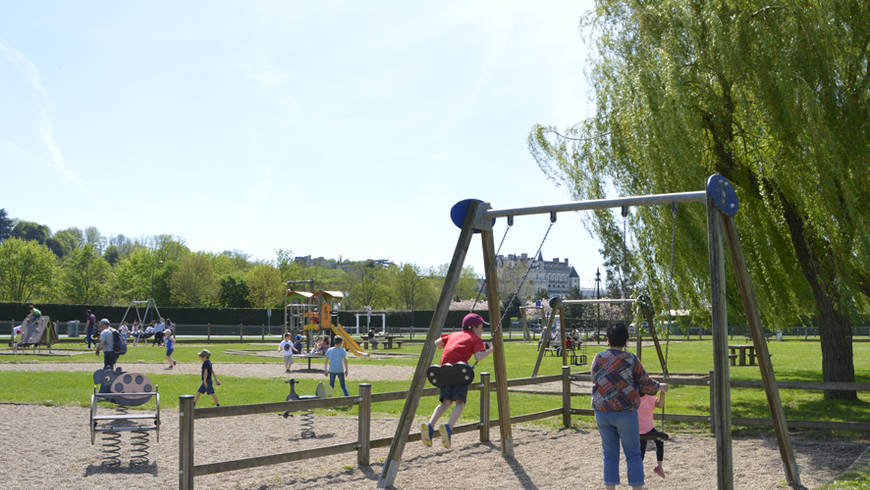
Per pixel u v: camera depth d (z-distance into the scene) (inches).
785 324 598.9
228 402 663.8
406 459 395.2
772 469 360.2
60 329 2369.6
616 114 620.4
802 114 466.6
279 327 2775.6
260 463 315.3
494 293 397.1
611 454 271.0
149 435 485.4
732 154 561.3
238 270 4357.8
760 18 500.1
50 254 3681.1
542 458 396.8
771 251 562.3
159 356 1425.9
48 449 424.8
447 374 331.6
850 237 490.0
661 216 552.1
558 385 853.8
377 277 4156.0
